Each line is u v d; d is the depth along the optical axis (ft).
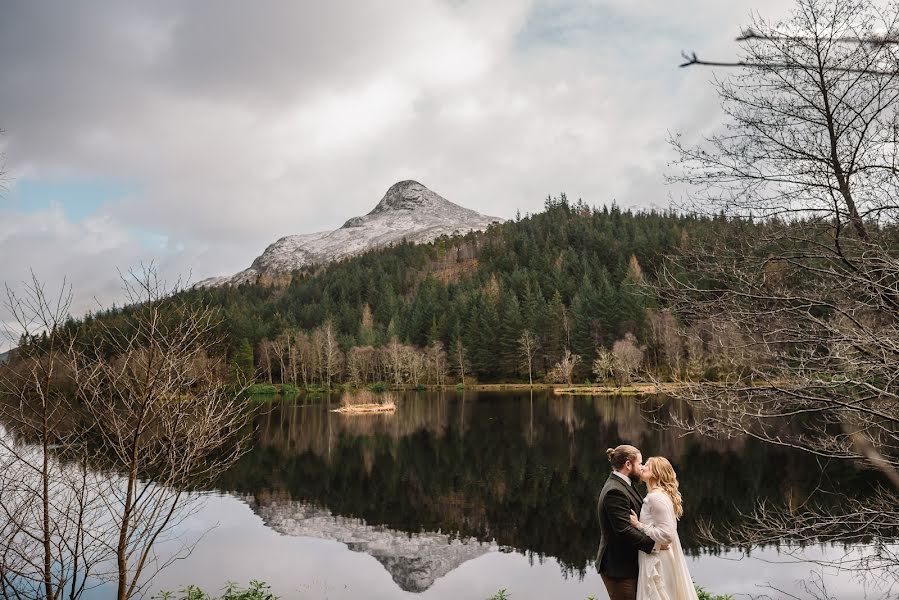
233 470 84.64
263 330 299.38
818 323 17.84
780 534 21.20
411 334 327.47
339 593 39.99
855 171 18.13
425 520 59.57
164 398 19.39
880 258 16.81
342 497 69.10
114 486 20.59
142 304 19.69
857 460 17.38
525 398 203.10
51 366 17.97
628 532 15.08
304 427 133.59
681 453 84.53
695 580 38.86
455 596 39.70
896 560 20.98
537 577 43.75
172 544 50.16
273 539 53.06
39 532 22.66
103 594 33.45
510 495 68.85
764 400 18.79
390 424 138.10
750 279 19.12
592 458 87.66
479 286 384.68
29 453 19.24
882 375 17.25
